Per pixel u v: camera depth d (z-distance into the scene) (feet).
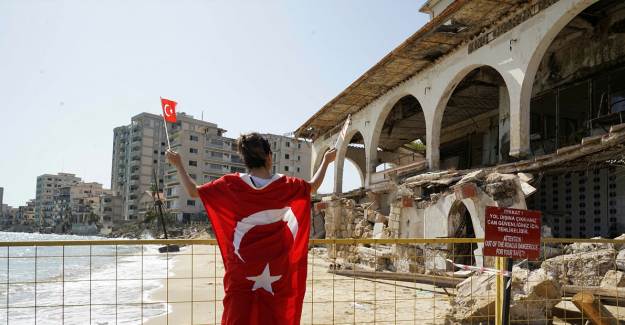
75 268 110.42
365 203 85.97
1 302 48.16
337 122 109.60
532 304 24.47
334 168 104.17
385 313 31.65
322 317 30.73
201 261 105.09
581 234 52.85
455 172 53.36
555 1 46.57
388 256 57.57
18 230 512.63
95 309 41.04
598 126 58.85
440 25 57.16
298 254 8.91
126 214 360.89
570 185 54.90
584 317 24.58
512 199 42.50
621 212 48.21
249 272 8.27
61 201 456.86
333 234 84.43
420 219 54.24
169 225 273.13
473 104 91.91
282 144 310.86
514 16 52.29
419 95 73.26
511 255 14.48
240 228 8.49
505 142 68.54
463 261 48.57
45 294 54.70
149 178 360.48
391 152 135.64
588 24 57.67
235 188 8.62
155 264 103.04
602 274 31.58
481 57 58.18
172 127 336.70
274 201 8.62
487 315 24.07
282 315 8.35
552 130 73.67
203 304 42.80
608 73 57.21
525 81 50.24
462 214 49.26
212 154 296.71
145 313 38.11
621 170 48.32
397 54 66.90
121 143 389.39
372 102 90.53
